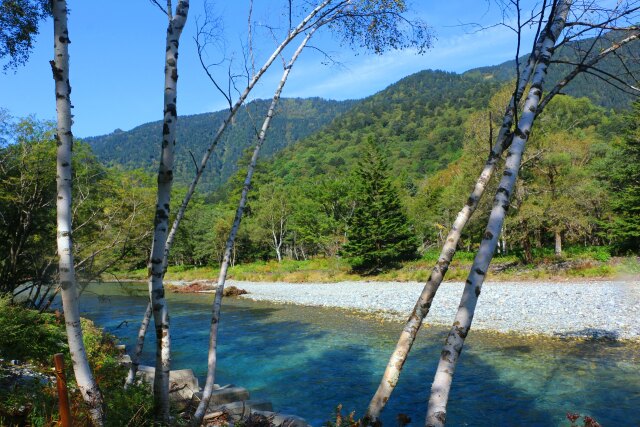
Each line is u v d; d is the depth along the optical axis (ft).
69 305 12.98
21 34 24.03
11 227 49.55
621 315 52.90
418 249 150.61
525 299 67.15
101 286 131.95
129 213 49.55
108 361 29.73
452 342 11.36
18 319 29.07
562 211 93.35
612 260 94.53
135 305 90.48
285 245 203.10
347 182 161.68
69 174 13.23
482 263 11.66
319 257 188.85
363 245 129.39
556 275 88.28
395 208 134.62
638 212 102.12
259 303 91.76
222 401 28.32
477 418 27.66
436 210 149.18
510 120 13.71
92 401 13.12
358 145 492.95
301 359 44.24
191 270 188.24
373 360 42.63
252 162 19.01
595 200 105.19
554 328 49.39
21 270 51.13
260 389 35.58
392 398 32.27
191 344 53.21
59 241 12.97
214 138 18.85
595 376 33.65
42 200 50.31
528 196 98.48
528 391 31.48
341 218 164.14
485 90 595.47
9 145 48.26
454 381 34.40
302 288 114.11
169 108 14.74
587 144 110.63
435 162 407.23
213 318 17.13
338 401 32.32
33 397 16.67
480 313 59.93
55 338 31.60
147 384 19.61
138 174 56.80
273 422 24.22
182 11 15.23
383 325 59.52
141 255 53.26
